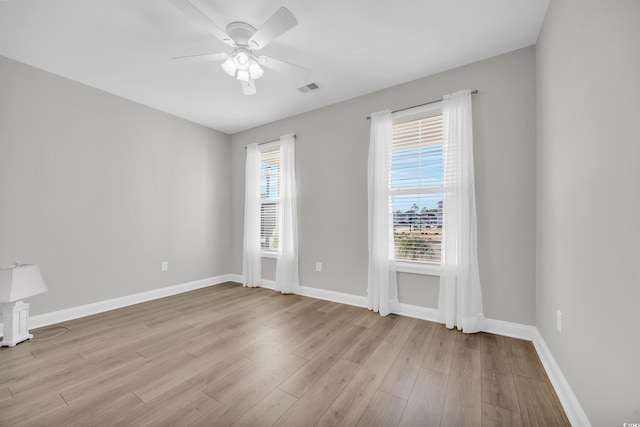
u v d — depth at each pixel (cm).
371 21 205
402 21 205
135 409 147
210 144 438
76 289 290
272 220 420
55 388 166
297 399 156
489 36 222
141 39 224
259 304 334
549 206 190
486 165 249
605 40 111
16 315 226
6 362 197
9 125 250
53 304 274
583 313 133
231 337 240
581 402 134
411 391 162
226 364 194
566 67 155
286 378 176
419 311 283
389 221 298
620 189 102
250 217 425
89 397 157
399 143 299
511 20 203
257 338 238
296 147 385
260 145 425
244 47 208
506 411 145
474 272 244
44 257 269
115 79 288
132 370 186
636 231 92
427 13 197
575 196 143
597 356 119
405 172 294
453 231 253
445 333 244
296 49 239
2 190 246
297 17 200
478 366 189
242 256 454
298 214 381
